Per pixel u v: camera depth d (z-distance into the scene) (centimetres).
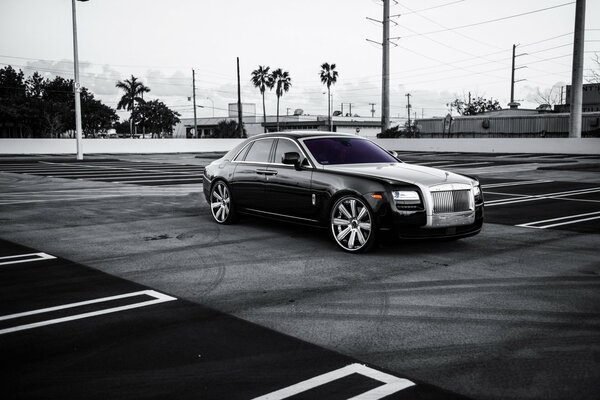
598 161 2758
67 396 300
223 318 428
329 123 7438
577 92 3541
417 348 366
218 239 751
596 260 620
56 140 4112
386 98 4825
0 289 509
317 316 432
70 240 744
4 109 5666
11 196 1258
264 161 795
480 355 354
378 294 491
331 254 656
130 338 386
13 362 346
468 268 585
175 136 8769
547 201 1188
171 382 317
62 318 429
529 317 427
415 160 2964
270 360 347
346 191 660
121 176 1872
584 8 3422
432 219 626
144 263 611
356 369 333
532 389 306
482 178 1806
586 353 356
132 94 7388
